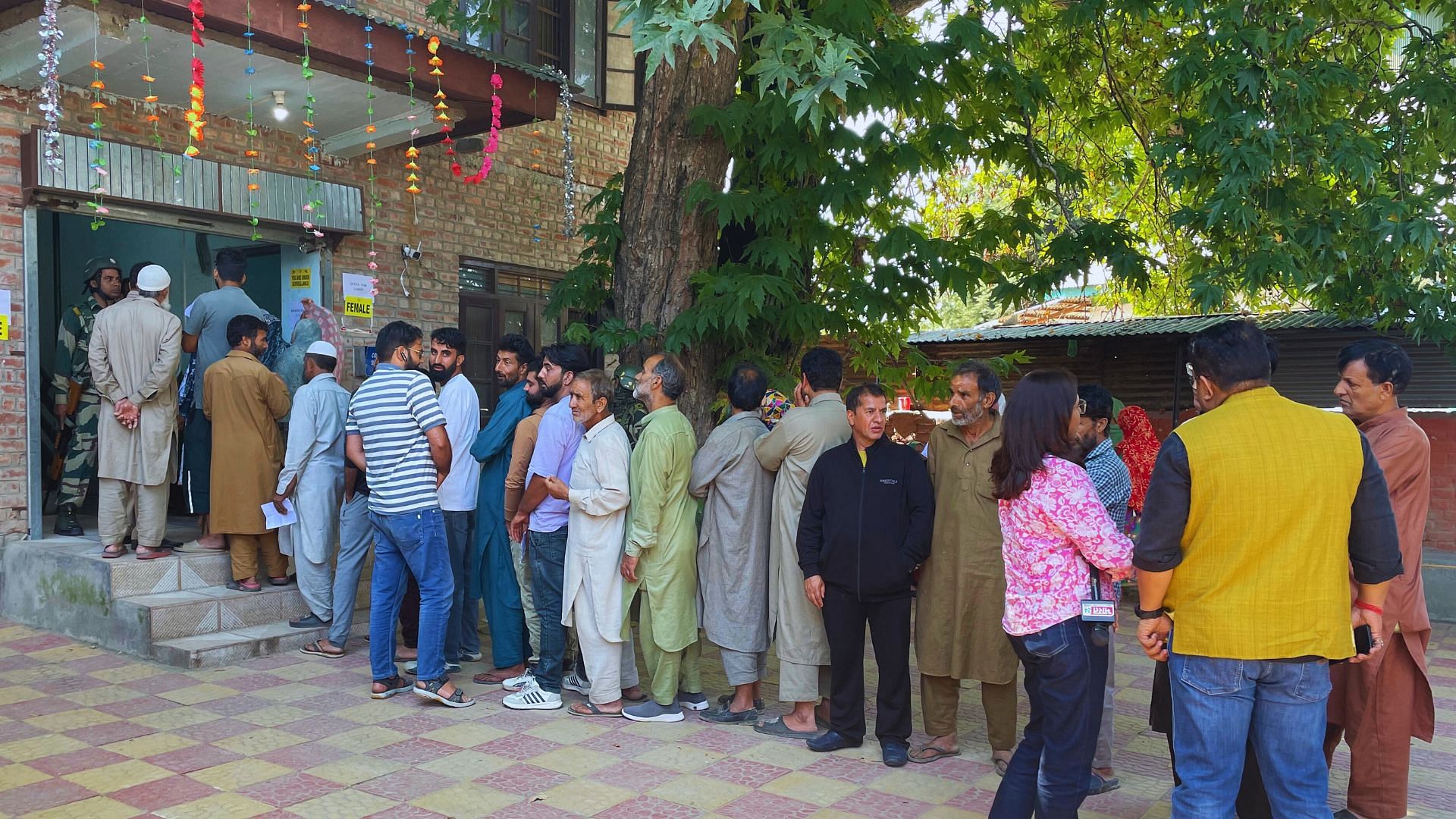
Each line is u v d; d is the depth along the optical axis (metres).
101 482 5.87
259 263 8.34
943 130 6.67
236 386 5.84
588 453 4.72
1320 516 2.67
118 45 5.52
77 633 5.92
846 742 4.40
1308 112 6.14
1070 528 3.07
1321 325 8.16
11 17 5.59
